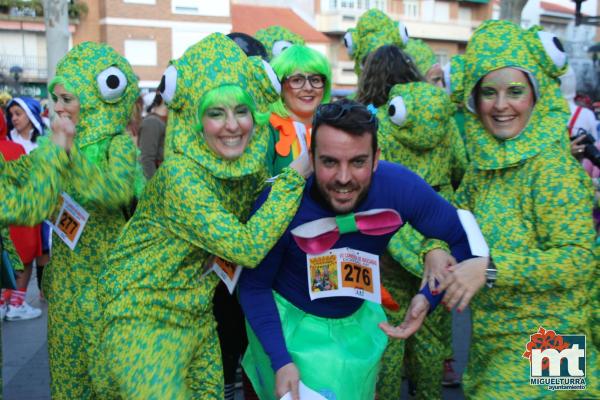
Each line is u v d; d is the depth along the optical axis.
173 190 2.32
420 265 3.09
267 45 3.99
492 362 2.43
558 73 2.36
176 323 2.45
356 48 5.09
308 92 3.33
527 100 2.34
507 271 2.20
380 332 2.46
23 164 2.63
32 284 6.87
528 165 2.36
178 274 2.46
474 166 2.51
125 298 2.42
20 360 4.63
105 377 2.83
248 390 3.09
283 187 2.24
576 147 3.83
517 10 8.22
